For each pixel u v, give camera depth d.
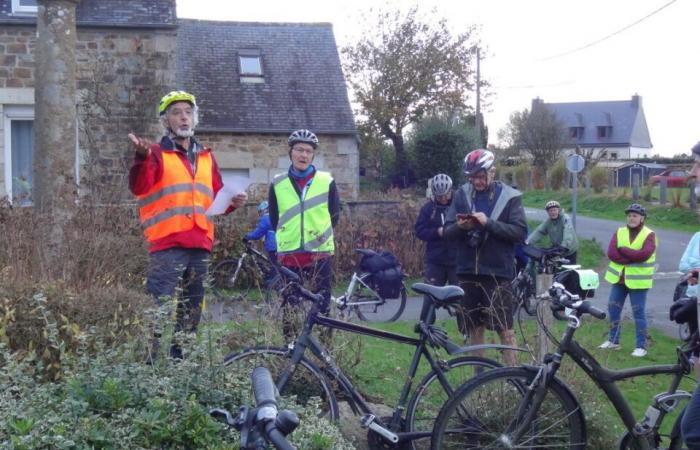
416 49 31.73
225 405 4.04
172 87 14.53
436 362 5.00
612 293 9.12
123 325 4.70
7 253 6.11
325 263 6.19
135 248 6.62
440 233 8.31
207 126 17.47
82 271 6.01
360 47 31.56
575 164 16.88
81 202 7.23
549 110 51.25
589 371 4.70
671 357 8.57
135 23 14.24
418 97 31.81
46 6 7.36
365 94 31.23
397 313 10.91
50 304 4.64
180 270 5.16
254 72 19.22
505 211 5.87
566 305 4.69
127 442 3.63
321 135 18.28
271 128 17.78
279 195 6.29
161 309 4.31
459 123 27.52
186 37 19.83
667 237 22.91
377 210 15.05
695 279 5.46
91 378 3.99
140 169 5.24
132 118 14.29
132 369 4.05
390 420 4.93
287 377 4.75
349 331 5.00
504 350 5.66
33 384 4.12
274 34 20.53
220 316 5.48
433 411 5.00
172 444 3.74
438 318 10.82
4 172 13.98
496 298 5.82
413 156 27.12
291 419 2.09
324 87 19.27
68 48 7.45
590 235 23.11
